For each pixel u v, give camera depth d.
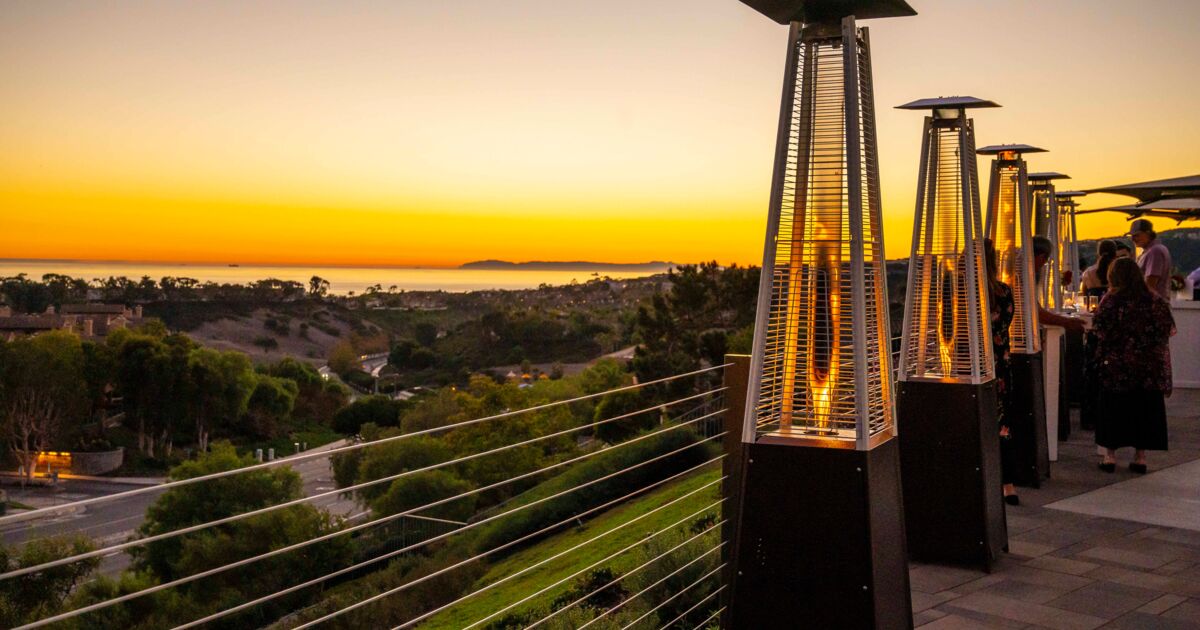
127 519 57.38
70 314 132.38
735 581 2.93
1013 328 6.73
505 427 49.41
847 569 2.78
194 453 98.19
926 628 3.79
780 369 3.02
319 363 153.00
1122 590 4.29
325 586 27.34
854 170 2.77
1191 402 10.89
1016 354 6.49
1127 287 6.77
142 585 25.55
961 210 5.02
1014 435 6.47
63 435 89.69
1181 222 13.64
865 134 2.96
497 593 13.55
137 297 161.12
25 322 118.31
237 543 28.58
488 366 144.25
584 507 16.67
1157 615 3.95
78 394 91.00
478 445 48.66
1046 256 6.91
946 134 5.12
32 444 88.56
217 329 156.12
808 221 2.93
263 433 106.38
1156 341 6.73
